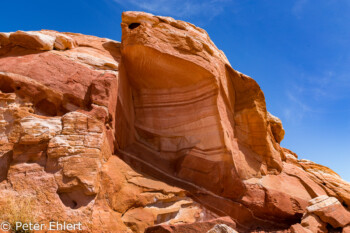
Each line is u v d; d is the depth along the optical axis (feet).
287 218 33.45
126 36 32.32
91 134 23.75
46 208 19.99
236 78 38.60
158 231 21.03
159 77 33.76
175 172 30.83
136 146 32.04
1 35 30.25
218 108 31.94
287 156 45.47
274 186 35.06
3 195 20.06
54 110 26.35
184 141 32.40
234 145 33.91
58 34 33.22
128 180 25.44
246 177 33.19
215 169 30.04
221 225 17.87
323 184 41.29
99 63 31.04
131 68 33.73
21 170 21.47
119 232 21.15
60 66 28.50
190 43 33.17
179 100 33.86
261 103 38.47
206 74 32.48
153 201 25.45
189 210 27.32
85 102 27.30
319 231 28.99
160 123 33.65
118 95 29.84
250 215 31.78
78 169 21.71
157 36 32.04
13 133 23.06
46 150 22.47
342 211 31.14
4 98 24.56
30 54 29.17
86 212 20.58
